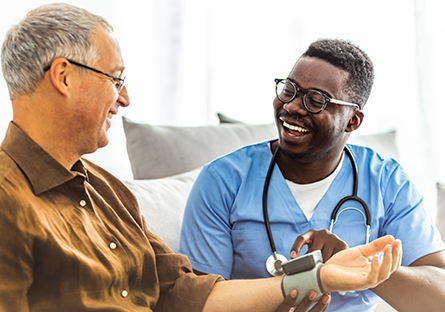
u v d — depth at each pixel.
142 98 2.10
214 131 1.75
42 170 0.79
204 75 2.25
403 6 2.31
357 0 2.32
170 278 1.03
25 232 0.73
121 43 2.03
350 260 0.88
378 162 1.29
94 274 0.81
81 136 0.82
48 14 0.78
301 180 1.21
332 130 1.10
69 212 0.83
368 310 1.21
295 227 1.18
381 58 2.33
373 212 1.21
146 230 1.07
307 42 2.34
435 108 2.16
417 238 1.18
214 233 1.20
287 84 1.11
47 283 0.78
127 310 0.85
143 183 1.48
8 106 1.74
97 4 1.96
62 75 0.78
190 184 1.54
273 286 0.94
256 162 1.26
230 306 0.95
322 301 0.91
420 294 1.05
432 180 2.15
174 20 2.14
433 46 2.15
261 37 2.32
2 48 0.80
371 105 2.35
